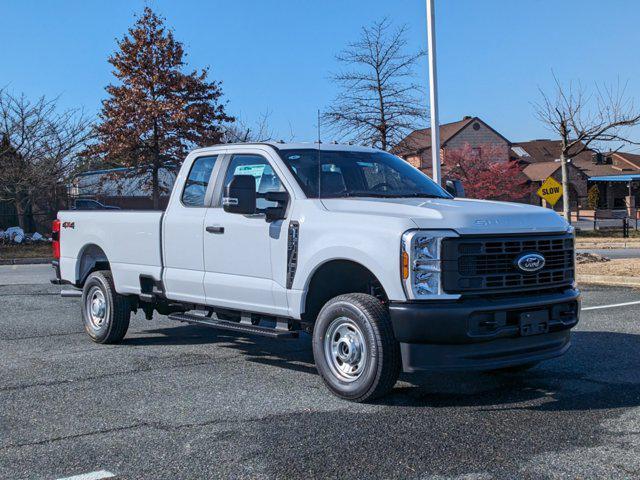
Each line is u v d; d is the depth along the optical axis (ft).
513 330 18.10
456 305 17.48
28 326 32.09
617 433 15.94
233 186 20.53
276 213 20.94
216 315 25.59
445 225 17.88
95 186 104.53
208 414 17.84
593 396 19.19
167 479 13.66
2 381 21.49
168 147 100.37
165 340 28.60
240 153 23.29
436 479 13.42
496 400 18.93
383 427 16.60
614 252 81.35
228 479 13.61
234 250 22.25
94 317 28.22
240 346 27.17
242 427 16.72
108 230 27.45
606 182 219.20
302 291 20.13
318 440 15.70
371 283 20.24
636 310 33.96
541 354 18.98
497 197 167.32
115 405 18.76
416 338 17.49
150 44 101.35
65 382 21.33
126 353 25.81
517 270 18.45
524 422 16.89
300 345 27.35
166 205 25.40
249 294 21.79
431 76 50.26
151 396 19.62
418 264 17.54
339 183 21.76
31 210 100.63
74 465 14.46
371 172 22.90
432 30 49.98
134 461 14.62
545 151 244.01
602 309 34.50
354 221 18.94
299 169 21.71
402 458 14.53
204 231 23.27
